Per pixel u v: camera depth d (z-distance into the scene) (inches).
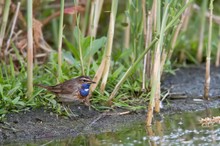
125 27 612.4
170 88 587.5
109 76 537.3
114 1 500.4
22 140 466.6
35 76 546.9
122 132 482.9
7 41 589.3
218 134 473.4
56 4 684.1
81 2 652.1
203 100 565.9
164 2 510.0
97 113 513.0
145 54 511.8
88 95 517.7
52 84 533.0
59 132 480.1
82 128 489.4
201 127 493.4
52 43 684.7
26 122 488.4
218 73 648.4
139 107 523.5
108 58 513.7
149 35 539.2
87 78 515.5
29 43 498.3
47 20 648.4
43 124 488.7
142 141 458.3
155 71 485.1
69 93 511.8
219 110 541.0
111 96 518.0
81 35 538.0
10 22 614.2
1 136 469.4
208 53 557.6
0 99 499.5
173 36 554.3
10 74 557.6
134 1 545.6
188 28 711.1
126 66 569.3
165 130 486.0
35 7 615.5
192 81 618.2
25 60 582.9
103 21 698.2
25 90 518.9
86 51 537.0
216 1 749.9
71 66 550.0
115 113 515.5
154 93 490.0
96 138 469.1
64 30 677.9
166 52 550.0
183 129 487.8
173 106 546.6
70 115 504.1
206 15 679.1
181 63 677.9
